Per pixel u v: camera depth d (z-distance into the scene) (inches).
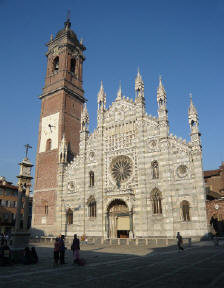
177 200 1847.9
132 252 1330.0
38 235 2493.8
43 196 2598.4
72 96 2938.0
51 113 2856.8
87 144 2439.7
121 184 2111.2
